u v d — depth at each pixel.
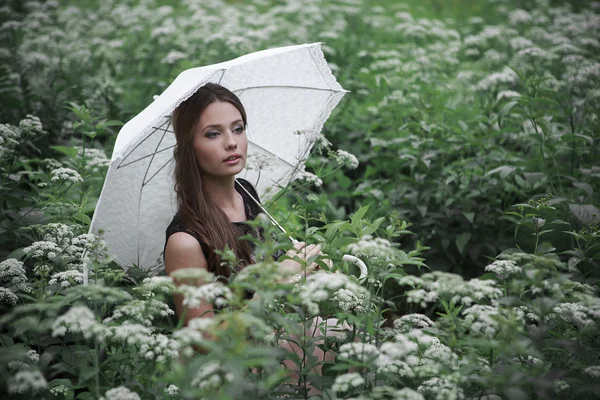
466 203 4.59
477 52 8.09
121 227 3.61
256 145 4.18
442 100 5.79
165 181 3.64
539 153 4.95
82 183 4.45
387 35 10.24
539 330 2.48
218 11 10.81
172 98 3.27
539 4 11.20
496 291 2.45
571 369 2.54
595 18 8.80
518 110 4.93
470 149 5.23
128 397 2.26
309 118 4.25
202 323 2.12
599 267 3.69
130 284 3.67
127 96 7.41
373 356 2.38
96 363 2.41
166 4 12.74
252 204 3.74
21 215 4.11
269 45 8.97
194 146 3.35
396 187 5.10
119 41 8.49
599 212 3.88
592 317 2.76
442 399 2.27
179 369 2.12
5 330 3.43
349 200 5.68
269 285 2.33
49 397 2.69
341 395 2.78
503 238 4.64
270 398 2.49
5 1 9.13
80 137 5.96
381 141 5.23
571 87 5.69
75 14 9.70
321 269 3.18
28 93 5.89
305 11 9.80
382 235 4.78
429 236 4.77
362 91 6.78
